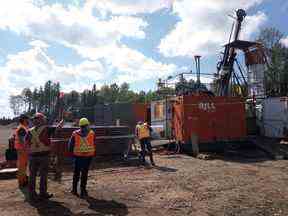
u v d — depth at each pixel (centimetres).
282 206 874
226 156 1894
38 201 916
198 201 920
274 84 4959
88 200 927
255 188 1076
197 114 2009
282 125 2203
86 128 974
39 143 923
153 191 1027
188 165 1539
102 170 1387
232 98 2100
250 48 2492
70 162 1455
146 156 1830
